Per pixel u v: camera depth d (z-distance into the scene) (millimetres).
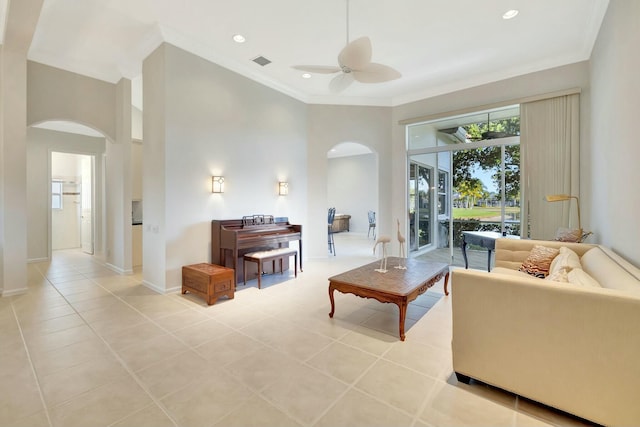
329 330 2754
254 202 4832
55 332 2666
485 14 3400
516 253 3512
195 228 4035
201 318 3016
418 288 2771
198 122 4039
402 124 5941
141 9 3283
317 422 1589
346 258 6285
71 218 7473
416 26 3627
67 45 4008
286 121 5434
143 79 4082
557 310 1597
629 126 2449
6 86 3598
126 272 4801
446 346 2455
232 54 4285
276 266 4969
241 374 2033
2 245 3643
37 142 5848
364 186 10906
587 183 4070
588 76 4102
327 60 4449
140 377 1992
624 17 2547
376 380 1975
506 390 1779
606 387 1482
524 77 4625
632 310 1409
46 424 1564
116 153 4965
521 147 4570
